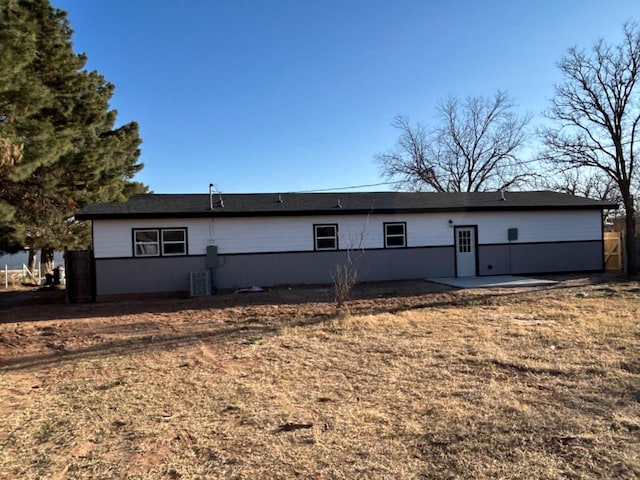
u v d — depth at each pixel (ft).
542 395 15.92
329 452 12.22
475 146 128.77
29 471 11.66
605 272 66.13
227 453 12.35
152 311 40.63
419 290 49.08
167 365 21.68
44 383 19.38
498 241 62.95
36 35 59.00
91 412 15.71
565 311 32.71
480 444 12.35
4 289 71.67
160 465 11.82
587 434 12.67
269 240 55.88
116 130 89.97
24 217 61.52
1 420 15.14
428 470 11.13
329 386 17.72
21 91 44.70
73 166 60.59
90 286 50.83
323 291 50.49
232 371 20.29
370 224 59.06
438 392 16.61
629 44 62.54
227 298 47.44
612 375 17.74
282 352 23.45
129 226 51.62
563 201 67.05
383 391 16.94
